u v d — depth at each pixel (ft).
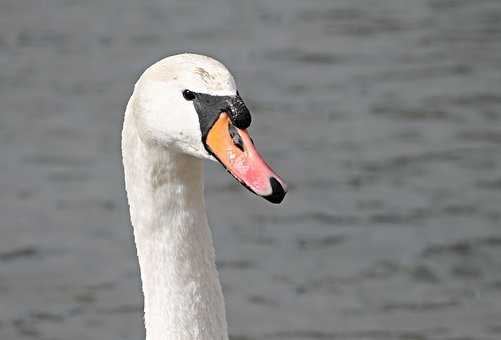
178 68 19.63
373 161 57.31
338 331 42.11
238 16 87.51
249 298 44.65
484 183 54.34
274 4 90.99
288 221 50.88
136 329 42.50
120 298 44.86
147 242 21.04
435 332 42.14
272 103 66.80
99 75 74.08
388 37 80.07
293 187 54.44
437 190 53.72
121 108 67.21
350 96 67.72
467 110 64.39
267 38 80.89
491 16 84.99
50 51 80.18
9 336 42.22
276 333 41.98
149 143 20.30
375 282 45.78
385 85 69.51
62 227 50.88
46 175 56.75
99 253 48.55
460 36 79.77
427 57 75.05
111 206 53.16
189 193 20.89
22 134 62.75
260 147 59.72
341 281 45.80
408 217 51.01
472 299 44.52
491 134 60.54
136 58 77.71
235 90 19.33
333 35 81.05
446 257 47.55
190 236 20.99
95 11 91.50
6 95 70.08
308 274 46.32
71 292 45.32
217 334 21.17
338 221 50.78
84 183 55.77
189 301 21.04
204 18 87.40
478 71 71.67
